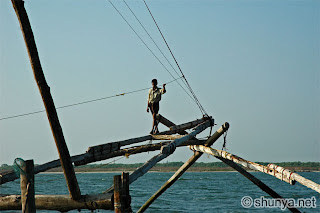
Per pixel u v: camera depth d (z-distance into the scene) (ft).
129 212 30.19
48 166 43.32
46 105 29.68
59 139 30.07
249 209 98.48
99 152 48.11
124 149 51.29
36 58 29.53
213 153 55.21
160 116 60.23
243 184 219.20
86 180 308.40
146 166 38.32
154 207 100.89
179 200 118.42
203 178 327.26
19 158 29.17
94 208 30.58
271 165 45.16
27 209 28.89
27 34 29.40
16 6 29.19
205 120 59.98
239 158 50.47
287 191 164.25
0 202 30.78
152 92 60.18
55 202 31.27
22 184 29.04
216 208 100.53
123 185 30.04
